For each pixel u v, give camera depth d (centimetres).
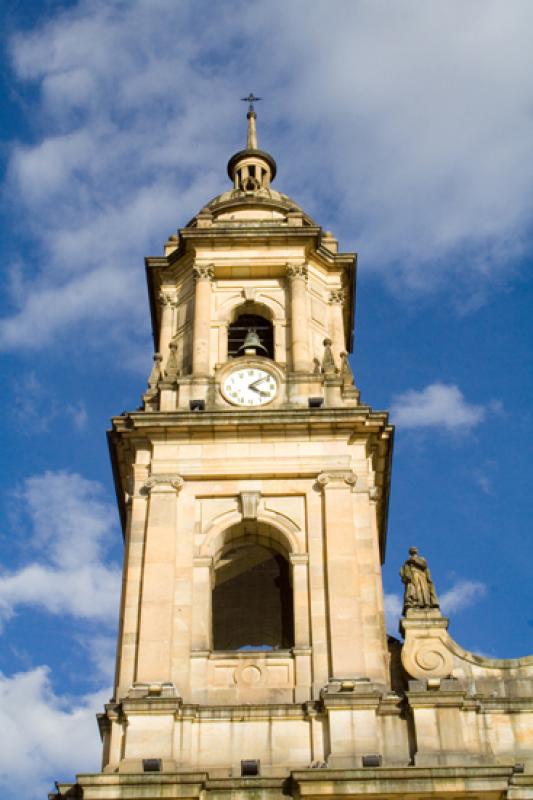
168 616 3631
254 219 4912
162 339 4572
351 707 3397
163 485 3922
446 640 3625
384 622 3731
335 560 3741
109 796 3147
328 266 4797
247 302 4588
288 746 3369
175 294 4725
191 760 3334
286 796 3200
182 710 3406
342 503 3872
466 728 3394
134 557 3788
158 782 3162
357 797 3145
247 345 4388
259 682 3531
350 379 4300
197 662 3562
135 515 3888
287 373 4250
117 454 4200
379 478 4253
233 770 3316
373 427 4047
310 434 4034
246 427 4038
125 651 3581
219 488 3944
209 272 4628
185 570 3753
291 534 3844
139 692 3450
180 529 3853
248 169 5484
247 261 4656
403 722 3403
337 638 3575
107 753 3362
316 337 4550
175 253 4772
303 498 3934
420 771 3167
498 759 3350
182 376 4256
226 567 4141
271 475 3953
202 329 4434
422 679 3494
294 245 4694
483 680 3559
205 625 3650
